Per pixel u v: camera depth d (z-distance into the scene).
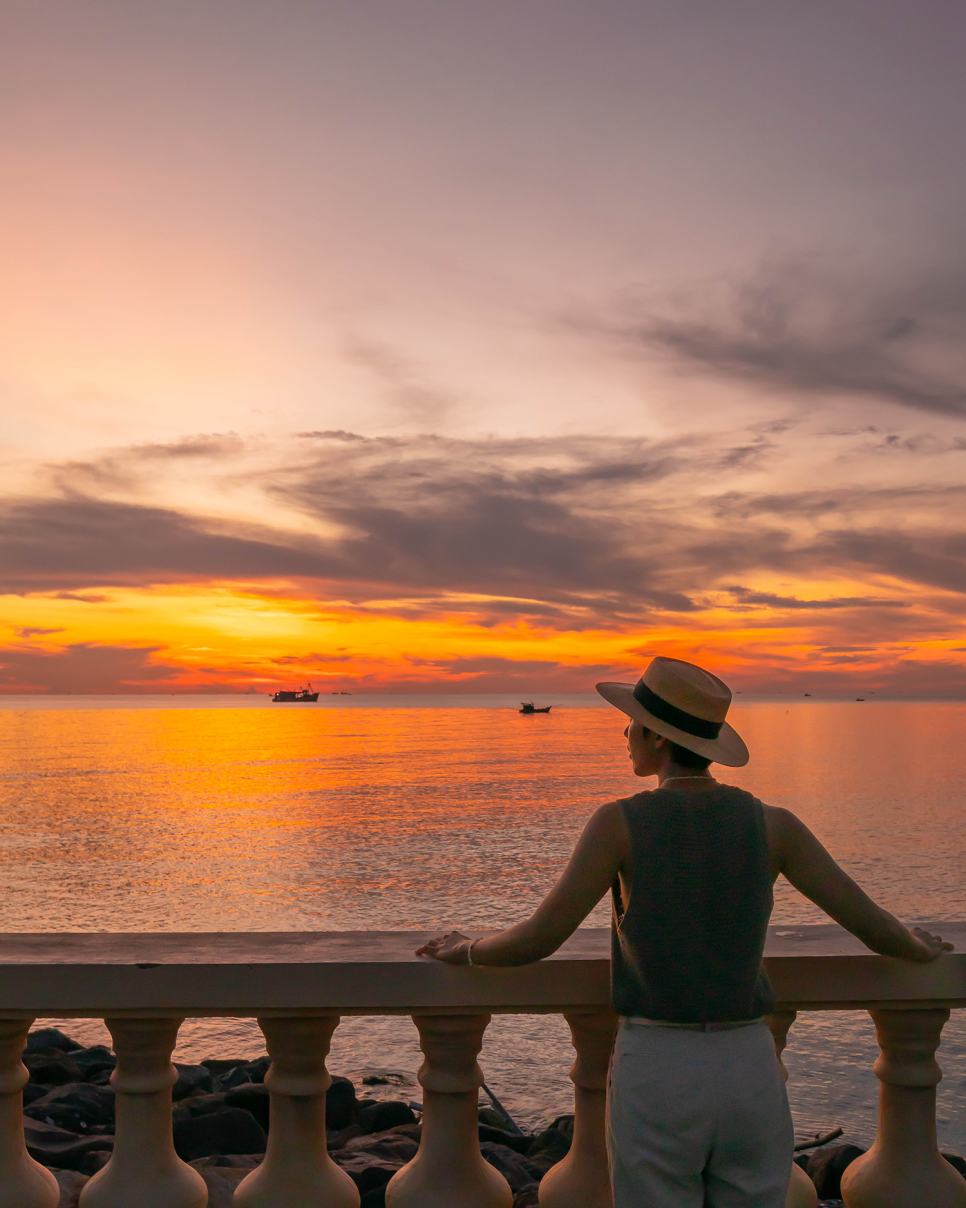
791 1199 2.50
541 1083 11.86
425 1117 2.39
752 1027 2.05
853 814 47.72
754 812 2.09
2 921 24.34
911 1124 2.48
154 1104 2.34
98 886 29.42
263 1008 2.28
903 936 2.14
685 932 2.00
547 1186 2.46
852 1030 12.83
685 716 2.13
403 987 2.30
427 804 54.62
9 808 53.22
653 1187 1.97
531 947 2.06
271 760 95.25
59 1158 4.39
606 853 2.04
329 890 28.47
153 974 2.26
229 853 36.16
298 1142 2.35
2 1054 2.31
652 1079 1.98
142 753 106.50
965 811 48.88
